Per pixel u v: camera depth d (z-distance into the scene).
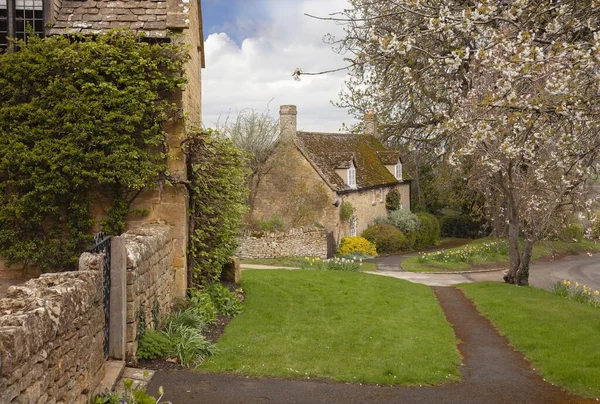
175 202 11.89
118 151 11.45
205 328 10.78
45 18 11.70
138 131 11.71
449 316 14.66
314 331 11.27
